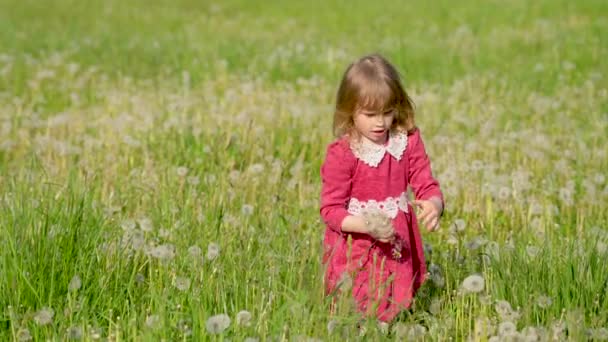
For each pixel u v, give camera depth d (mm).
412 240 7457
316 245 7648
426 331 6941
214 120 14086
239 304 7113
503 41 23203
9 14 31516
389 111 7105
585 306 7266
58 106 17094
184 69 20781
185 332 6699
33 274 7387
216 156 12406
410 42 23531
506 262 7559
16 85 18703
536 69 19031
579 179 11133
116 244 7848
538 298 7039
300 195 10227
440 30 26234
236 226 8797
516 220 9797
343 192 7336
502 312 6789
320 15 30750
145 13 32719
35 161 11664
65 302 7312
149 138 13133
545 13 27875
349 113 7172
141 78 20406
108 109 15836
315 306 6531
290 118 14492
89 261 7656
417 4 31922
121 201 10008
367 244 7242
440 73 19719
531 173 11273
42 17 31109
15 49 23688
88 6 34719
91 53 23016
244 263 7586
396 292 7242
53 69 20859
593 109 15250
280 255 7688
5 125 13906
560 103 15617
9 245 7543
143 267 8008
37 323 6949
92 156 12102
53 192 9273
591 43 22094
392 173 7363
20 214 7980
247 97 16391
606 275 7484
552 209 9953
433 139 13062
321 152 12797
